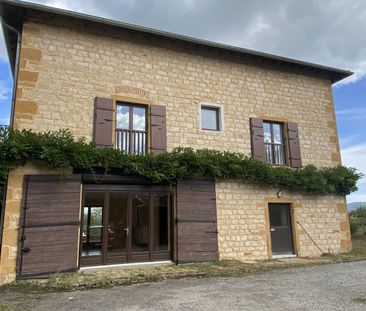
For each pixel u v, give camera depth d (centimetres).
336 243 922
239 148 863
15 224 607
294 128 945
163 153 738
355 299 436
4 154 596
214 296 461
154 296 466
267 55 916
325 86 1041
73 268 627
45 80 691
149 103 783
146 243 729
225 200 803
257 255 809
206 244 756
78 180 660
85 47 746
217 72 883
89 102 724
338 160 999
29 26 702
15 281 580
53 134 636
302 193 905
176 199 751
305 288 505
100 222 692
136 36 803
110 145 714
